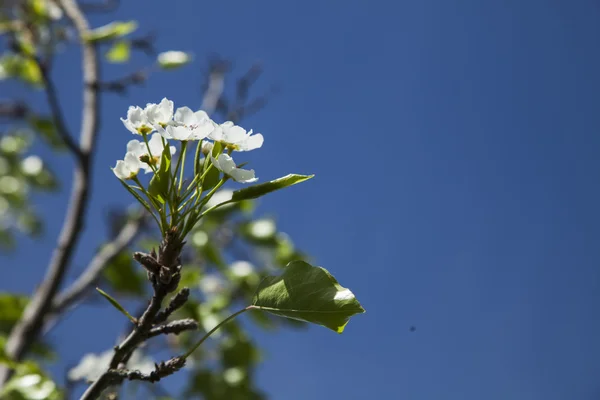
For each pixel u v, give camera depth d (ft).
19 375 4.13
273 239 6.21
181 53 5.65
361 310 2.70
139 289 5.53
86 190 5.23
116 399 2.82
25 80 6.47
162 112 2.72
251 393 5.79
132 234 5.63
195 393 5.69
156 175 2.72
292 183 2.72
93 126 5.50
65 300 5.18
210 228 6.12
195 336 5.75
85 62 5.84
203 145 2.78
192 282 5.66
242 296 6.01
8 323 5.16
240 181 2.71
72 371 4.67
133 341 2.68
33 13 5.95
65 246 5.08
